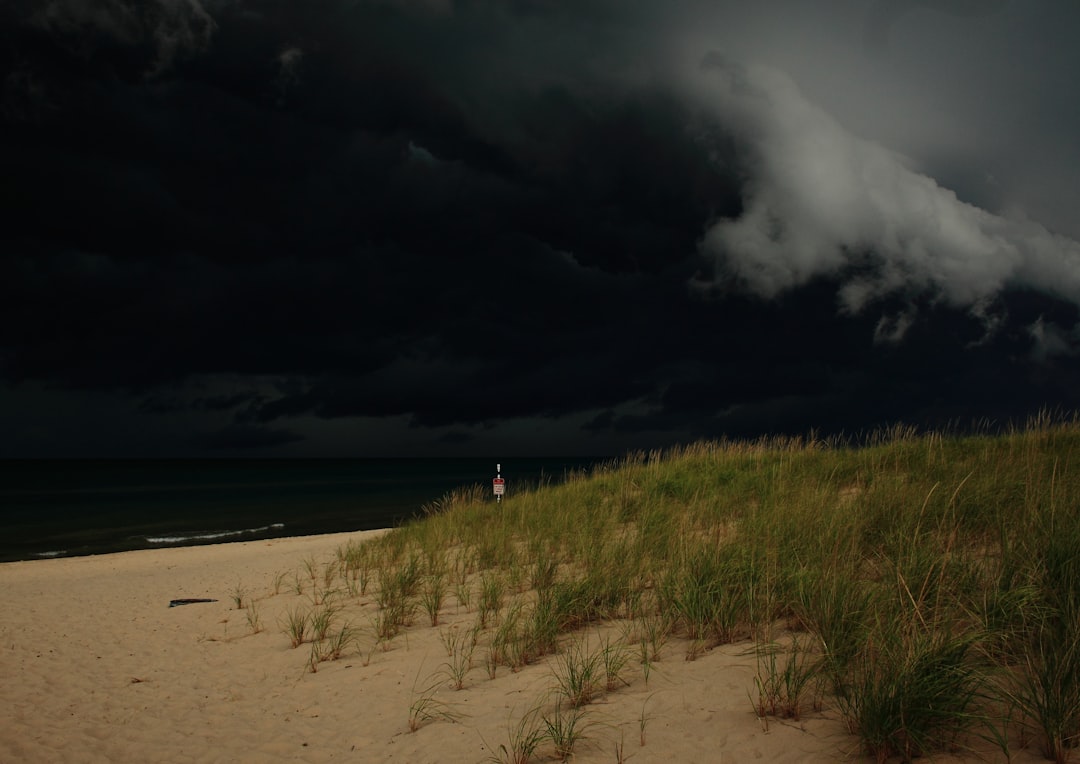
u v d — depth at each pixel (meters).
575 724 4.21
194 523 31.70
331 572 11.70
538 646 5.72
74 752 5.13
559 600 6.20
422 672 5.88
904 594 4.52
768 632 4.93
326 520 32.44
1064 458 9.16
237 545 21.61
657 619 5.79
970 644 3.71
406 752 4.39
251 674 6.69
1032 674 3.44
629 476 14.46
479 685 5.30
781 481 10.56
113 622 9.85
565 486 15.62
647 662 4.90
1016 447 10.69
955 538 5.80
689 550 6.87
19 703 6.36
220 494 55.28
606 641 5.57
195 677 6.83
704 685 4.41
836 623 4.31
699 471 13.68
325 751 4.66
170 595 11.88
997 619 3.99
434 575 9.20
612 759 3.72
